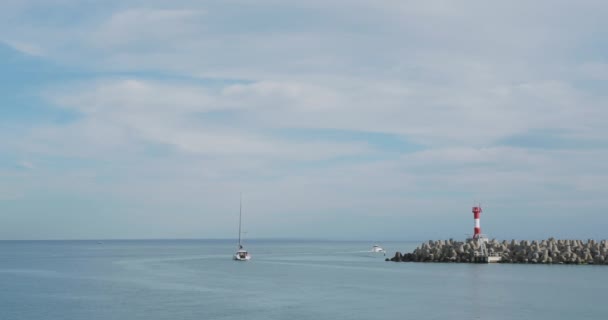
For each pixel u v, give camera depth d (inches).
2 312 2947.8
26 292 3786.9
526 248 6358.3
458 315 2812.5
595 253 6102.4
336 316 2768.2
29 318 2778.1
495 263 6166.3
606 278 4579.2
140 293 3668.8
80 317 2783.0
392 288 3927.2
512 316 2790.4
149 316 2780.5
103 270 5861.2
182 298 3403.1
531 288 3914.9
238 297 3444.9
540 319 2719.0
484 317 2760.8
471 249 6471.5
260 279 4672.7
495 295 3533.5
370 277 4815.5
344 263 7032.5
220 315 2792.8
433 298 3405.5
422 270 5497.1
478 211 6579.7
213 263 7062.0
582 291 3730.3
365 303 3191.4
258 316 2765.7
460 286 4055.1
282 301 3265.3
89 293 3690.9
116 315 2822.3
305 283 4284.0
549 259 6082.7
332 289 3870.6
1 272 5659.5
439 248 6825.8
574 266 5733.3
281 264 6825.8
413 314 2829.7
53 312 2933.1
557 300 3326.8
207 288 3946.9
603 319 2721.5
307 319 2684.5
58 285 4242.1
